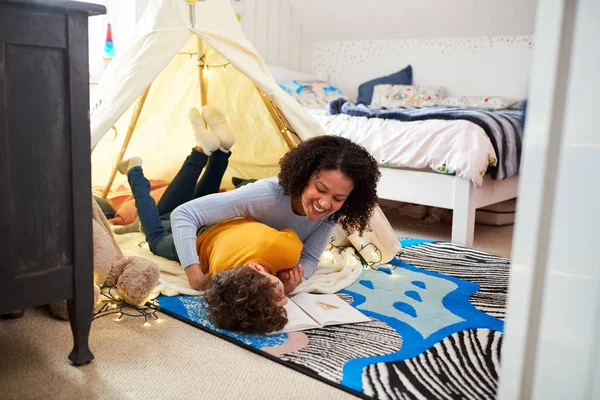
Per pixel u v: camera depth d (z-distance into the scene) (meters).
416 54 4.58
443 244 2.47
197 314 1.53
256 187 1.69
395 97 4.40
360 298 1.72
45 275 1.16
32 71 1.09
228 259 1.59
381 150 2.77
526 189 0.83
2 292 1.11
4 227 1.09
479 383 1.21
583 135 0.73
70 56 1.13
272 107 2.12
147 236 1.98
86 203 1.21
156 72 1.79
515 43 4.13
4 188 1.08
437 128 2.61
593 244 0.73
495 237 2.79
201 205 1.64
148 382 1.18
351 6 4.46
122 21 3.25
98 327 1.44
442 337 1.44
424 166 2.63
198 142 2.20
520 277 0.85
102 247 1.63
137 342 1.37
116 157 2.34
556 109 0.77
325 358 1.30
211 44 1.92
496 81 4.26
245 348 1.35
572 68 0.75
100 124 1.69
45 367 1.22
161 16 1.84
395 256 2.23
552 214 0.79
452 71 4.45
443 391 1.17
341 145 1.57
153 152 2.51
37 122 1.11
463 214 2.53
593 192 0.73
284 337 1.41
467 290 1.84
